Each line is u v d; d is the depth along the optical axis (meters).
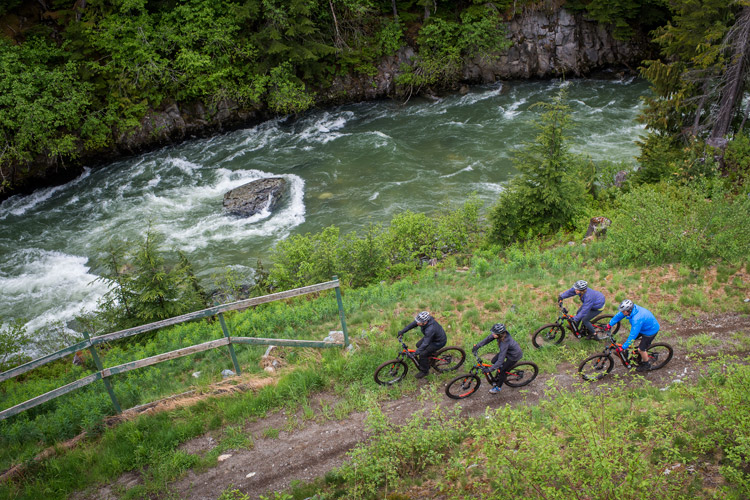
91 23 28.41
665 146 20.50
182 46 29.23
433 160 27.91
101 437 8.83
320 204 25.12
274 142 30.64
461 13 33.72
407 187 25.78
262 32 29.88
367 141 30.03
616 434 5.95
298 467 7.93
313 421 8.89
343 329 10.69
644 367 9.45
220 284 19.89
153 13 30.11
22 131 25.41
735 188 17.72
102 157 29.30
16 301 19.81
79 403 9.81
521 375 9.41
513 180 18.42
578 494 6.18
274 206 25.05
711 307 11.07
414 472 7.62
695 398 7.73
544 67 34.62
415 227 19.25
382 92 34.47
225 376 10.43
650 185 19.11
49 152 27.11
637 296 12.00
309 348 10.88
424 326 9.27
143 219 24.62
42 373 13.71
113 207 25.75
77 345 8.98
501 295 12.98
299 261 17.53
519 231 18.69
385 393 9.48
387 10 34.81
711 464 6.89
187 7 29.34
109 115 28.11
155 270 14.69
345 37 33.56
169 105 30.19
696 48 19.52
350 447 8.20
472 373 9.49
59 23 28.95
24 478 7.91
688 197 15.42
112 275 14.52
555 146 17.28
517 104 32.62
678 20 20.50
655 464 6.91
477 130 30.33
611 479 6.17
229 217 24.55
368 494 7.22
